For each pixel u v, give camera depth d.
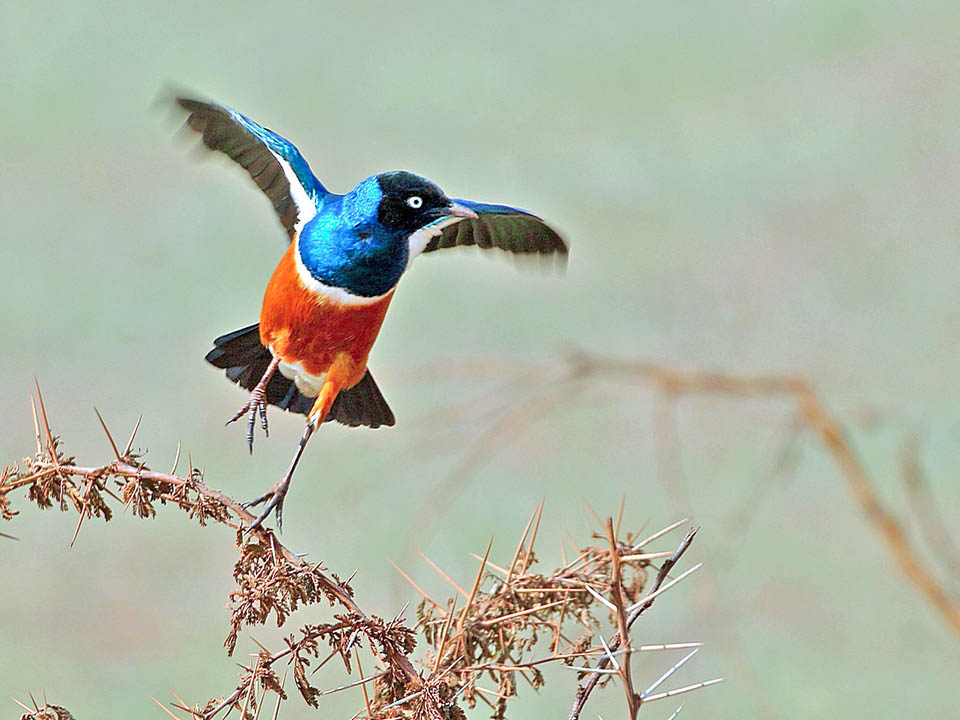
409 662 4.61
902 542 8.66
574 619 5.05
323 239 6.26
